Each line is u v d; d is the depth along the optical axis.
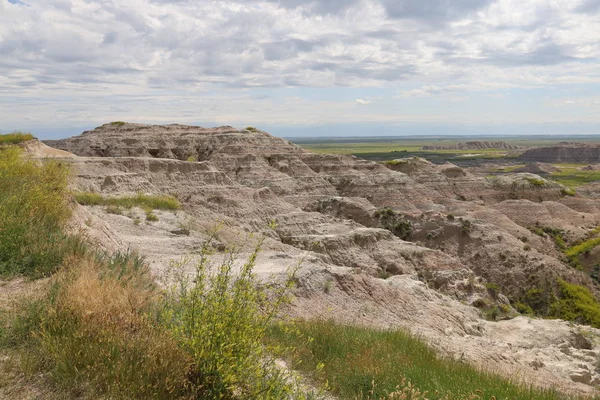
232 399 5.09
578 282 54.34
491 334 23.81
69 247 8.49
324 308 16.97
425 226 63.16
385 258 48.31
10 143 42.47
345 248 48.75
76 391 4.55
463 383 8.80
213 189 60.78
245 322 5.37
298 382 6.14
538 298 50.66
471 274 47.19
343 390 7.07
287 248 29.80
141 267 9.35
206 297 5.64
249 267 5.98
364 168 97.69
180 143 98.81
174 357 5.13
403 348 11.44
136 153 93.56
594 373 19.75
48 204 10.70
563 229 73.69
